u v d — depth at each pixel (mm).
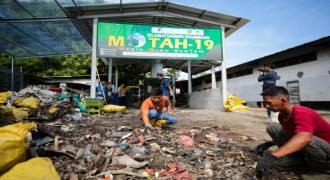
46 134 2758
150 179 1844
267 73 5402
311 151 1761
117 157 2275
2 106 4113
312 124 1707
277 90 1846
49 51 12508
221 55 8820
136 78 20797
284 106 1854
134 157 2324
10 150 1383
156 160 2328
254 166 2117
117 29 7891
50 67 22297
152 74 13156
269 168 1695
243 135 3807
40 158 1479
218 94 9445
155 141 3012
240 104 8688
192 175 1964
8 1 6621
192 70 17406
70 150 2377
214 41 8797
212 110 9484
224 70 8898
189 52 8484
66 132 3582
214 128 4512
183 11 8789
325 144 1710
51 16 7863
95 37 7770
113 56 7754
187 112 7703
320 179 1757
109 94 10094
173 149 2705
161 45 8219
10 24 8281
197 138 3488
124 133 3369
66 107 5500
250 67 17516
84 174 1882
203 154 2568
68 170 1875
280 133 2180
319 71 11961
